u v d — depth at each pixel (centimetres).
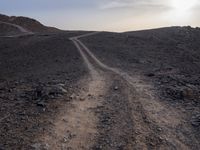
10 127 1594
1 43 9581
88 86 2598
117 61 5028
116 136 1560
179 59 6181
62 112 1844
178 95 2238
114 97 2222
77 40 8900
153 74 3194
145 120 1773
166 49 7819
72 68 4206
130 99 2169
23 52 7581
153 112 1908
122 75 3266
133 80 2908
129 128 1655
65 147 1431
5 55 7450
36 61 5941
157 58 5928
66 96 2180
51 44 8362
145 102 2098
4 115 1764
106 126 1675
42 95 2141
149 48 7769
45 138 1491
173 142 1534
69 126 1652
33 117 1739
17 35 12488
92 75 3294
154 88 2502
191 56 7050
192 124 1739
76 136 1545
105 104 2045
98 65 4466
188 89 2327
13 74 4766
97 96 2250
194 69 4781
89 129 1633
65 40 8944
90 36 9988
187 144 1526
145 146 1480
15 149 1376
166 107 2008
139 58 5628
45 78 3275
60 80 2947
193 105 2062
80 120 1744
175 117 1838
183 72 3769
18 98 2131
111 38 9431
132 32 11875
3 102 2039
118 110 1925
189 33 12150
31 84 2786
